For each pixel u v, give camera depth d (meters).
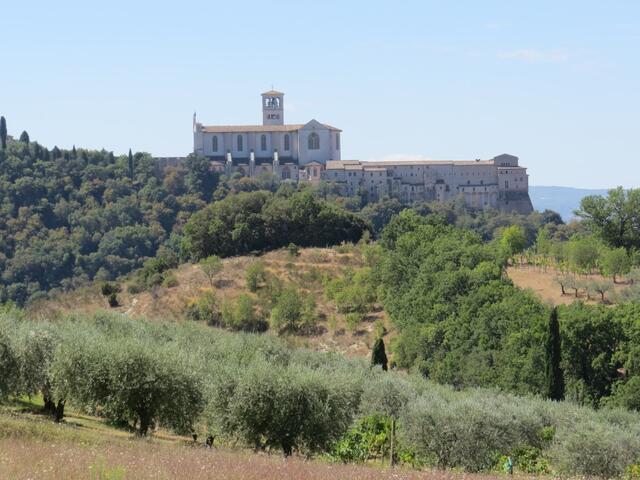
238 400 102.31
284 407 102.00
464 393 153.62
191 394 106.00
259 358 137.25
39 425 86.25
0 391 111.31
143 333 163.12
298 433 102.38
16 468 57.09
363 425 123.06
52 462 59.44
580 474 107.44
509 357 186.75
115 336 131.50
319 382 104.38
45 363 113.50
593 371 184.38
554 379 170.00
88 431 94.56
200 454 74.50
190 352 128.75
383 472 72.19
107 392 105.12
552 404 144.75
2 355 111.12
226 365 117.19
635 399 167.62
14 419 88.94
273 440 102.69
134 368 104.12
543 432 123.31
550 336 171.12
